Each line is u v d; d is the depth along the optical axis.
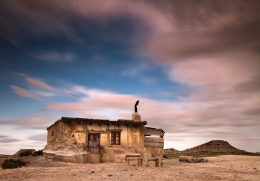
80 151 22.11
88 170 14.95
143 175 12.64
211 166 18.17
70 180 10.98
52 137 28.12
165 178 11.70
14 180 10.95
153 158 18.00
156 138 29.39
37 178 11.52
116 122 25.84
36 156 26.58
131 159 18.53
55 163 19.92
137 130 27.11
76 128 24.44
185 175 12.77
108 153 23.38
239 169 16.03
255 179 11.74
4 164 16.84
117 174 13.02
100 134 25.27
